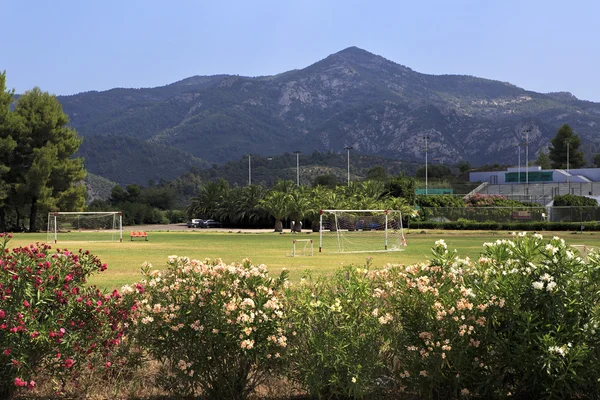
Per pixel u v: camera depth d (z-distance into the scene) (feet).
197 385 20.68
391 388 21.77
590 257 21.56
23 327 18.95
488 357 20.01
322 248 136.77
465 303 19.44
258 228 323.78
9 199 247.09
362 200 256.93
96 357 22.26
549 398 18.78
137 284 22.35
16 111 256.73
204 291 20.44
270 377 22.76
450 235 196.85
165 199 500.74
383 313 21.26
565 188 393.50
